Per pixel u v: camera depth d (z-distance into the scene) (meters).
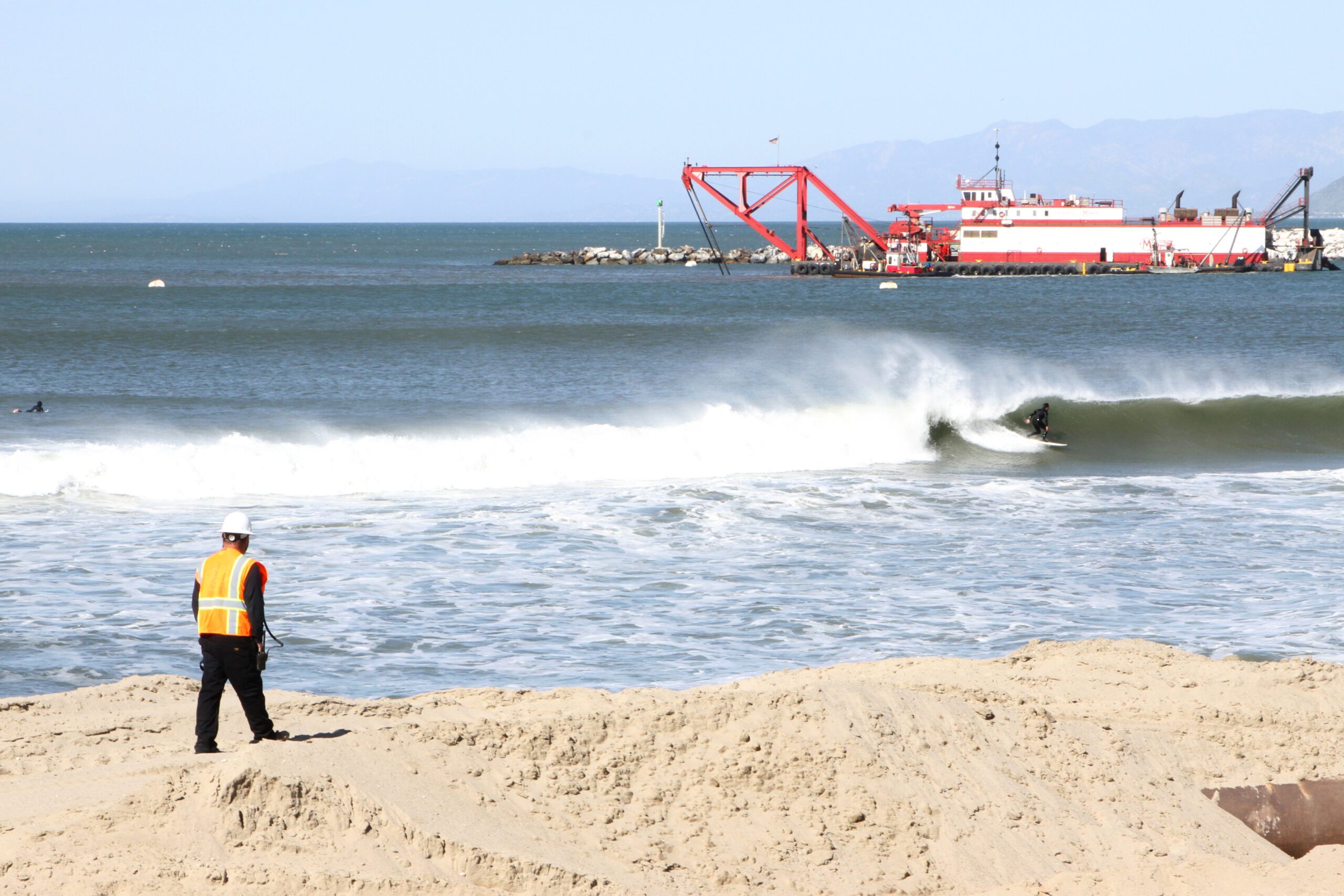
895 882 28.44
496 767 30.89
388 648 50.06
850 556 67.75
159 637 50.56
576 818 29.33
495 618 54.75
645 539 71.19
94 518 74.62
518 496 83.81
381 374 150.38
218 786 27.34
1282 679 42.19
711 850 28.78
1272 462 108.88
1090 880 28.78
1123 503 83.50
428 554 66.75
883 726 34.34
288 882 25.03
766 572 63.97
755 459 100.75
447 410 121.25
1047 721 36.53
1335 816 33.25
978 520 77.81
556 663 48.53
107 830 26.28
